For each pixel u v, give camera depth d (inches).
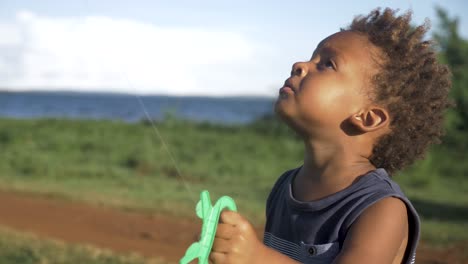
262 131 957.8
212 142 837.2
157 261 285.3
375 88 72.7
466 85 774.5
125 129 925.8
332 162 73.5
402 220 67.9
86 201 455.2
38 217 390.9
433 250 324.8
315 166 74.7
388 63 73.4
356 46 73.7
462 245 336.5
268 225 82.4
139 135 876.0
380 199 68.2
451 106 80.6
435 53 77.1
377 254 65.4
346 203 69.9
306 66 74.4
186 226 379.6
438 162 697.6
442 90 77.5
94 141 789.2
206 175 613.9
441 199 522.6
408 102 74.0
